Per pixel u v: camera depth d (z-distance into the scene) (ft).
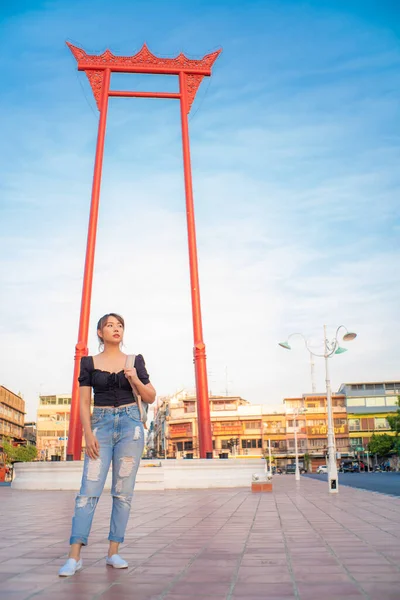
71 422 86.07
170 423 283.79
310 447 272.10
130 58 106.83
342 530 26.50
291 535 24.64
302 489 76.02
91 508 16.38
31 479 82.84
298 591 13.47
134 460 16.92
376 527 27.73
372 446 258.98
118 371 17.10
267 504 46.32
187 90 106.11
